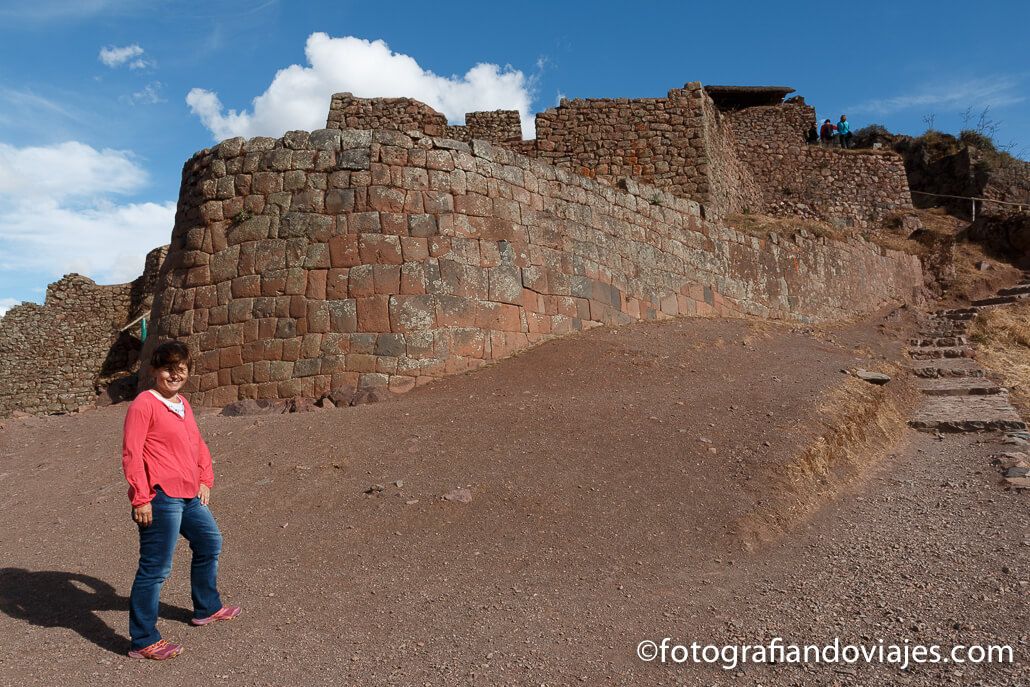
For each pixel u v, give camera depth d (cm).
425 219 1214
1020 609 482
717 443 845
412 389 1125
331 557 602
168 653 434
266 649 447
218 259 1225
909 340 1747
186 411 480
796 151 3075
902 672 409
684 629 479
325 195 1210
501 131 2464
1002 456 912
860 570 580
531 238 1319
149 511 436
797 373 1204
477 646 453
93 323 3384
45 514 727
